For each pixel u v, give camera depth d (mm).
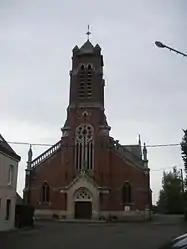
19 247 18953
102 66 62625
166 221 51812
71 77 60719
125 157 55000
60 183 54469
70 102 59094
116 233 29875
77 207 52719
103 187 53469
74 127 57125
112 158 55344
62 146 56125
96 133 56438
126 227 38625
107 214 52312
